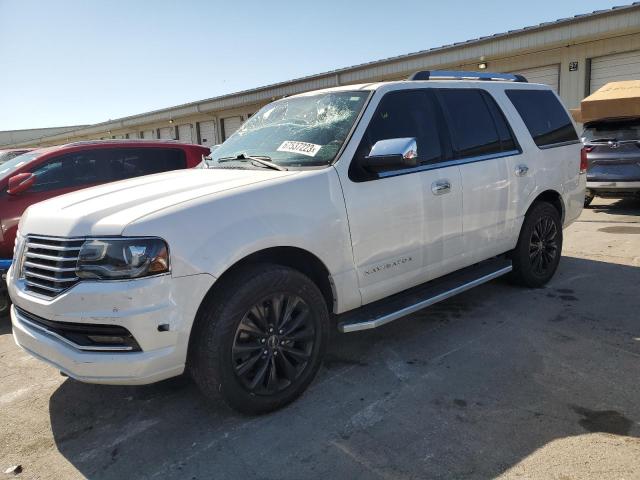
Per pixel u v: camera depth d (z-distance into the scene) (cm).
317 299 325
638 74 1272
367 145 356
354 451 271
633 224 811
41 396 359
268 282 298
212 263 277
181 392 351
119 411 331
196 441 291
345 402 321
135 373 266
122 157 692
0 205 578
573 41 1311
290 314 315
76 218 282
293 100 431
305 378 325
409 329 432
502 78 499
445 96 426
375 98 375
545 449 263
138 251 261
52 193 620
